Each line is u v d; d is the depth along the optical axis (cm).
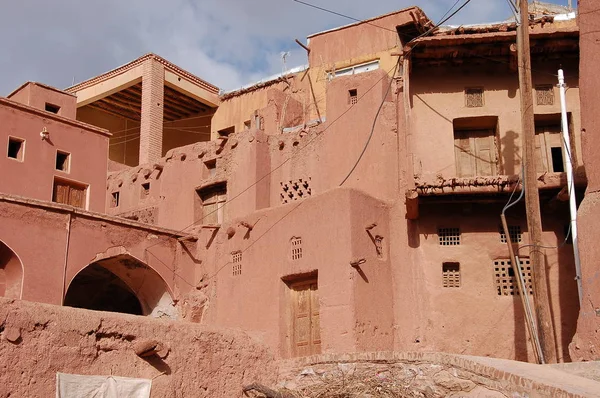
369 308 1723
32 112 2148
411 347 1764
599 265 1373
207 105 2819
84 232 1898
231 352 1180
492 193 1748
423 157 1912
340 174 1998
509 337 1745
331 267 1731
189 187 2341
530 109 1546
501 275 1808
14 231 1750
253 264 1928
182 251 2116
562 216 1806
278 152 2205
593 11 1520
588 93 1497
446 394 1043
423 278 1812
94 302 2278
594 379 1045
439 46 1864
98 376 997
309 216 1819
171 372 1084
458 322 1773
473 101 1945
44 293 1772
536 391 933
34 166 2117
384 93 1994
